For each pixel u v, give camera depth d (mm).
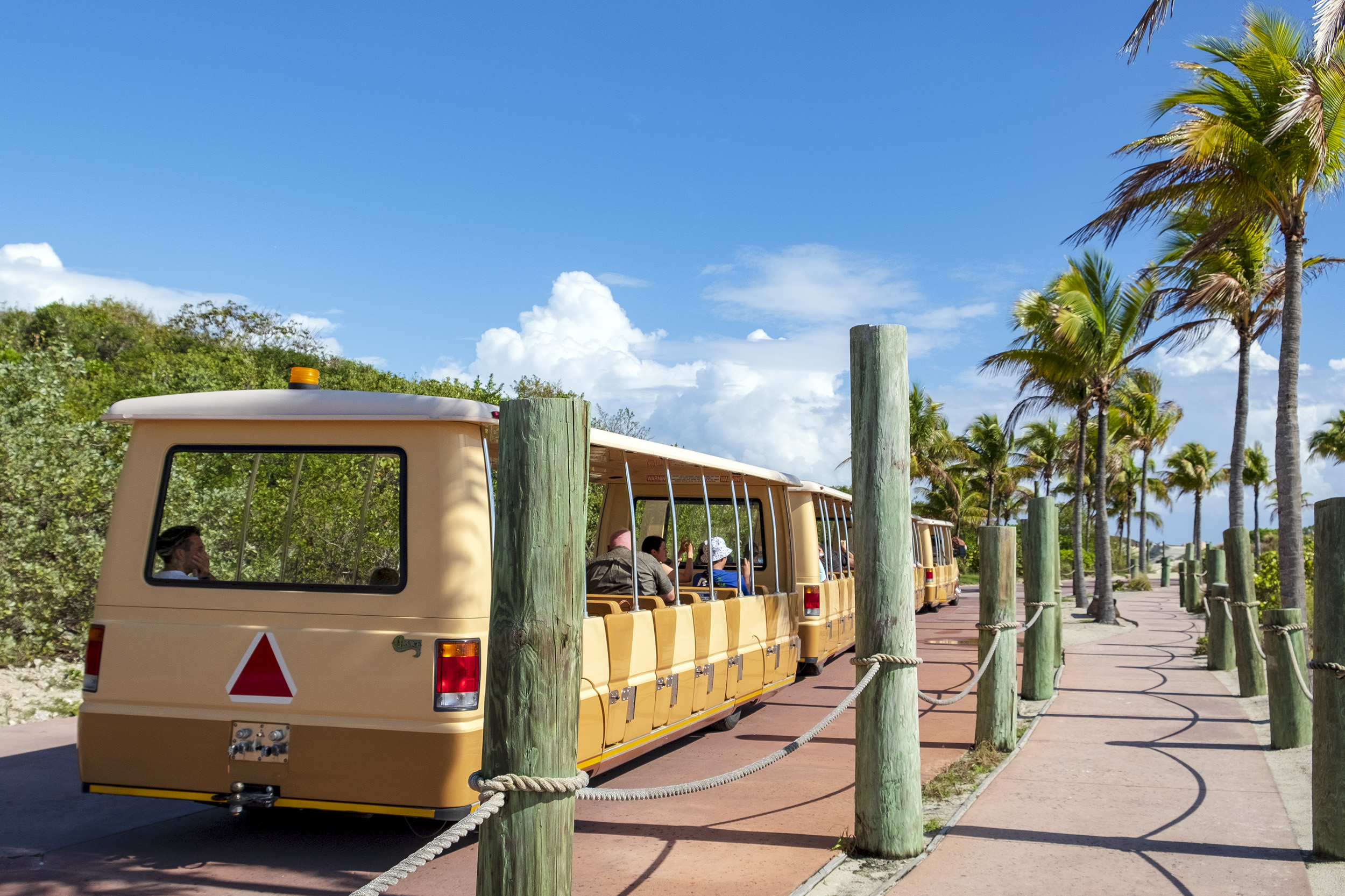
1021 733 8125
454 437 4812
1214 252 16766
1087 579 46156
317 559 5098
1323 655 4914
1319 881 4559
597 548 10031
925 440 40844
